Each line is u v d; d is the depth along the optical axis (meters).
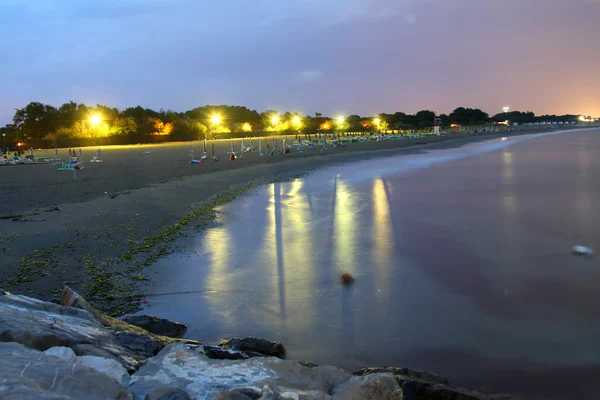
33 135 86.56
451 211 17.64
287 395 3.54
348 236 13.49
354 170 34.28
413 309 8.08
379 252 11.77
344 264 10.72
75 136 75.25
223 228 14.37
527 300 8.53
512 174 31.33
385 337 6.98
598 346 6.69
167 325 7.00
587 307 8.22
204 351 5.22
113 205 16.34
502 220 15.89
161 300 8.35
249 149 51.94
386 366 6.12
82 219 13.88
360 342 6.81
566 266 10.66
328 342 6.80
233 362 4.50
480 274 10.05
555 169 34.47
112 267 9.96
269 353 6.19
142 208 16.30
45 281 8.79
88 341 4.53
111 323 6.04
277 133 122.56
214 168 32.59
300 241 12.86
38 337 4.09
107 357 4.36
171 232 13.34
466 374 5.94
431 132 120.00
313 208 18.25
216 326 7.32
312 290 9.00
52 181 24.69
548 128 176.12
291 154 47.97
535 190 23.50
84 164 36.28
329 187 24.73
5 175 28.95
